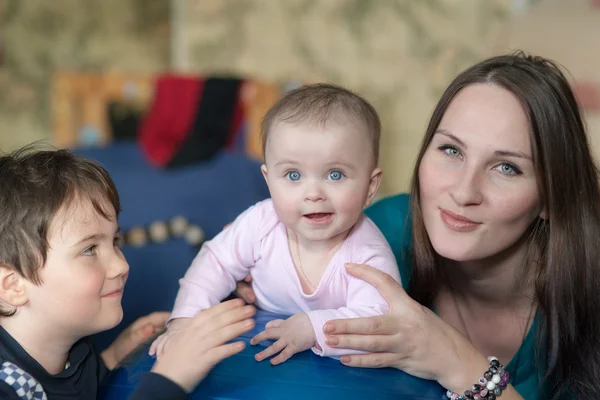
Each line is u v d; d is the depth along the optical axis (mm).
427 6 3168
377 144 1015
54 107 3074
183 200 2383
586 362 1137
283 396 871
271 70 3451
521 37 2998
